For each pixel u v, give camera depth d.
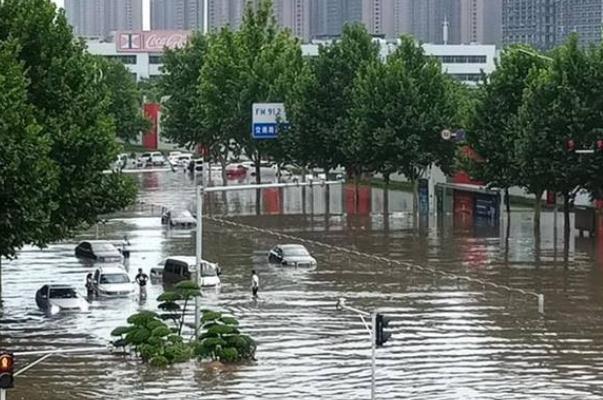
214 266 117.94
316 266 129.12
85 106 110.31
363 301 107.88
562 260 132.62
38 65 109.56
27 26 109.56
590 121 150.88
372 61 187.12
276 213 184.62
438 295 111.00
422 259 133.62
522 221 171.88
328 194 191.25
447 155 177.75
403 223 169.25
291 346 90.19
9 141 93.81
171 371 83.31
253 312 103.25
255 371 82.81
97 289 112.69
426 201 179.38
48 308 105.56
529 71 160.38
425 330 95.19
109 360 86.75
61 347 90.69
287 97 198.50
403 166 177.00
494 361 85.00
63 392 77.94
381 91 177.88
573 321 99.06
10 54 100.25
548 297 109.88
